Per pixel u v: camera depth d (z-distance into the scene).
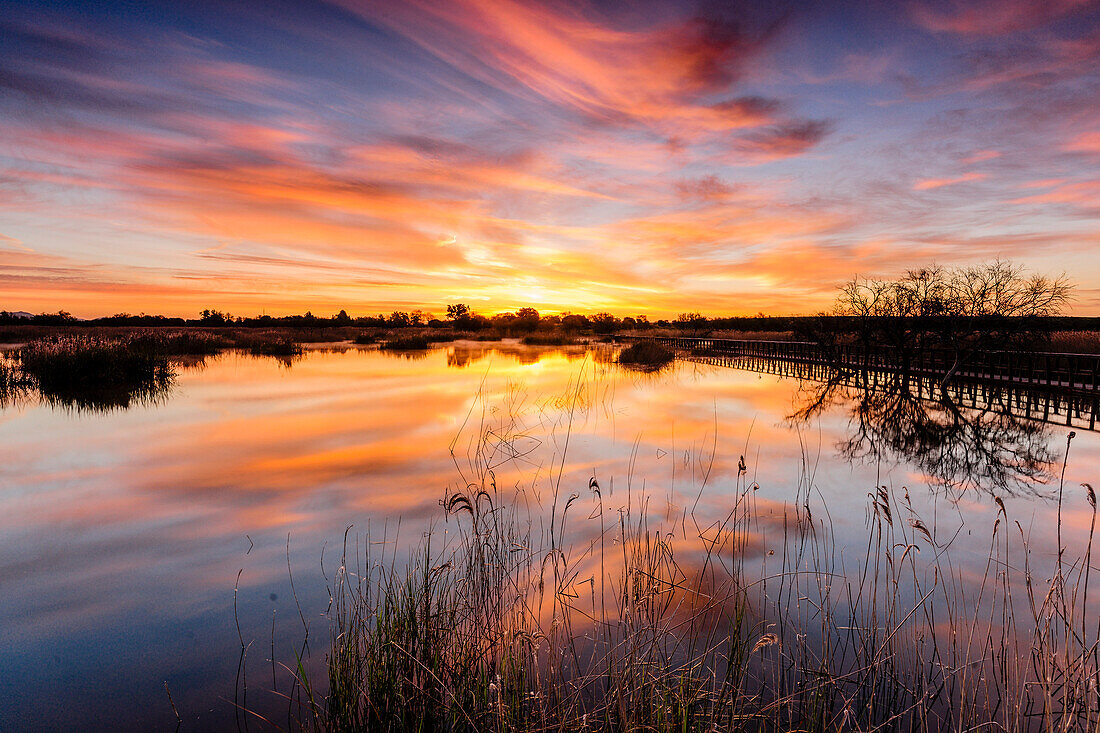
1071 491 6.46
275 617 3.73
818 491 6.41
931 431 9.93
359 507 5.88
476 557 4.31
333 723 2.59
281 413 11.56
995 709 2.71
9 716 2.78
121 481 6.88
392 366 22.66
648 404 12.87
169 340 30.11
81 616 3.79
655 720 2.54
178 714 2.78
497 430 9.80
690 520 5.45
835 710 2.70
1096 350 19.02
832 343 20.80
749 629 3.17
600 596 3.87
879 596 3.92
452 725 2.54
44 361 16.41
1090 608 3.72
